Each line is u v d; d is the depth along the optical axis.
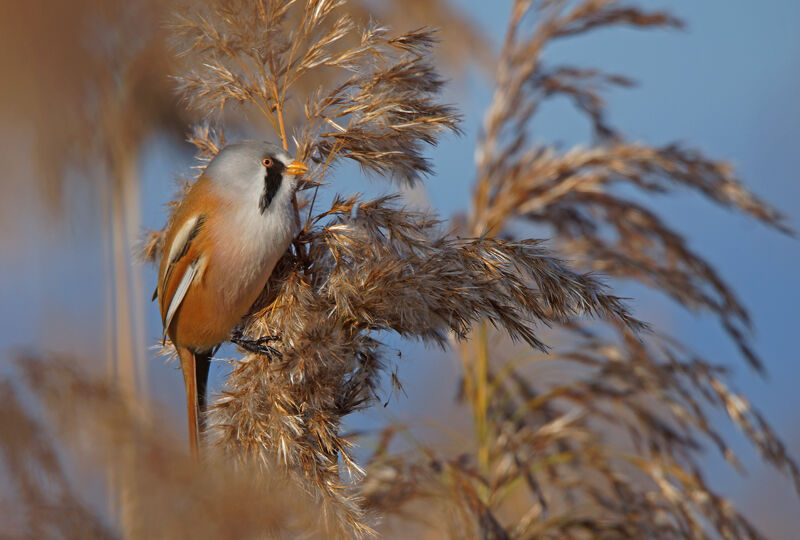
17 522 3.38
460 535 7.70
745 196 9.32
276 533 3.83
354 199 5.73
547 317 5.50
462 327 5.40
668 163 9.27
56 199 6.67
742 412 8.66
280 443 5.10
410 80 5.73
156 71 6.86
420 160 5.85
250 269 5.91
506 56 10.01
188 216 6.14
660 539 8.22
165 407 3.65
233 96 5.77
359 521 5.14
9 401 3.54
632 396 9.02
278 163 5.88
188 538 3.45
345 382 5.57
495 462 8.80
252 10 5.58
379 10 9.57
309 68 5.70
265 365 5.38
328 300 5.59
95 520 3.42
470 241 5.65
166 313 6.50
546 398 9.12
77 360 3.87
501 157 9.77
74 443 3.46
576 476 9.49
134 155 8.24
